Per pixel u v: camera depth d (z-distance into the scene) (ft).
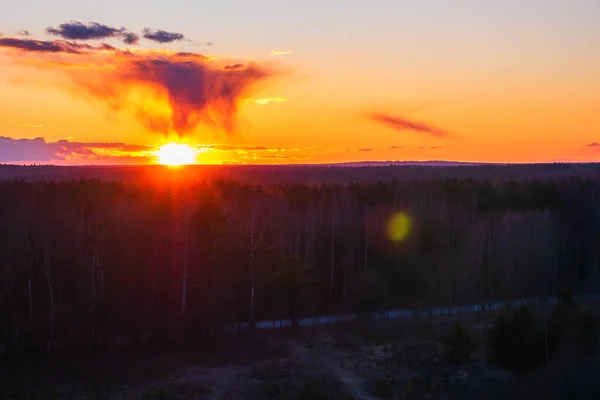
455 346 136.15
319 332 173.47
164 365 143.95
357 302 197.26
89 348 153.99
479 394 117.29
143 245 175.94
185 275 168.14
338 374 137.08
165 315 170.60
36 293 167.63
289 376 135.44
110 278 170.30
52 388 130.00
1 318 156.35
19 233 162.20
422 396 121.08
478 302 208.64
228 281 180.04
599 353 123.75
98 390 128.47
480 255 217.77
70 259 167.43
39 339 151.84
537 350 124.06
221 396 125.49
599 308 161.89
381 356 150.41
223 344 160.35
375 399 122.62
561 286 215.92
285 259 185.98
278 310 190.49
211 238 174.60
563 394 112.68
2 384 131.44
